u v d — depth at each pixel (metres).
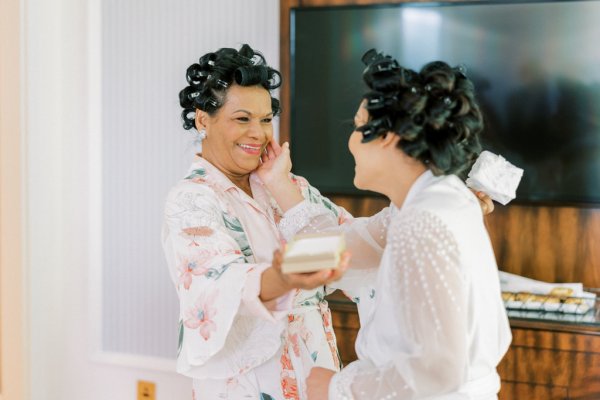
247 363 1.71
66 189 3.23
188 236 1.67
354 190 2.86
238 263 1.60
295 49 2.86
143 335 3.24
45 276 3.18
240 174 1.86
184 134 3.10
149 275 3.21
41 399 3.19
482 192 1.63
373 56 1.50
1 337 3.15
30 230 3.09
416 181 1.40
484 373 1.38
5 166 3.08
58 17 3.15
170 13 3.07
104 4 3.14
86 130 3.18
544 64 2.63
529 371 2.36
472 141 1.42
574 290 2.52
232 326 1.72
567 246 2.71
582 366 2.31
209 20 3.04
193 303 1.61
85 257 3.25
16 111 3.05
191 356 1.62
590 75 2.60
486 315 1.37
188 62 3.07
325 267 1.25
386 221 1.72
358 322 2.51
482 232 1.37
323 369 1.44
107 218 3.24
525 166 2.69
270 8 2.96
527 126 2.67
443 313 1.25
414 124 1.33
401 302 1.27
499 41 2.67
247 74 1.74
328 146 2.87
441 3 2.70
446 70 1.37
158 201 3.17
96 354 3.29
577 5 2.58
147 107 3.14
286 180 1.85
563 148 2.65
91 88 3.16
